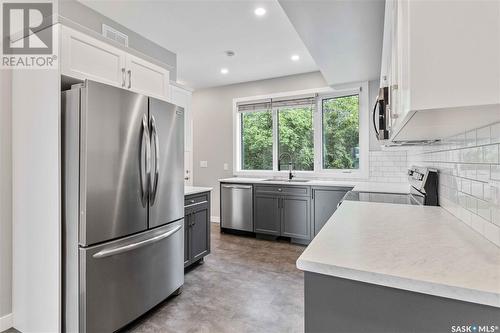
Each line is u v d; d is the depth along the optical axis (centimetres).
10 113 202
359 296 81
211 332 190
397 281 74
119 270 183
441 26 72
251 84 493
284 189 404
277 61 392
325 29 238
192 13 265
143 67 238
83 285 163
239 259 334
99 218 170
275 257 342
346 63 324
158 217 215
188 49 350
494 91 68
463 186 135
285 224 404
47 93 175
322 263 84
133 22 282
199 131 548
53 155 171
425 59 73
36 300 183
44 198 177
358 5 201
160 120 218
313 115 446
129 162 189
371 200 218
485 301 66
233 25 289
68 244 168
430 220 142
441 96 72
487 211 106
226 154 520
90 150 165
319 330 86
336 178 427
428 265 81
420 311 74
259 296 241
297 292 248
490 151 103
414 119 91
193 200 302
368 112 401
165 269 224
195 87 534
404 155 379
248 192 433
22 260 193
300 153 460
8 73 200
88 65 192
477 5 70
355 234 116
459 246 99
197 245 307
